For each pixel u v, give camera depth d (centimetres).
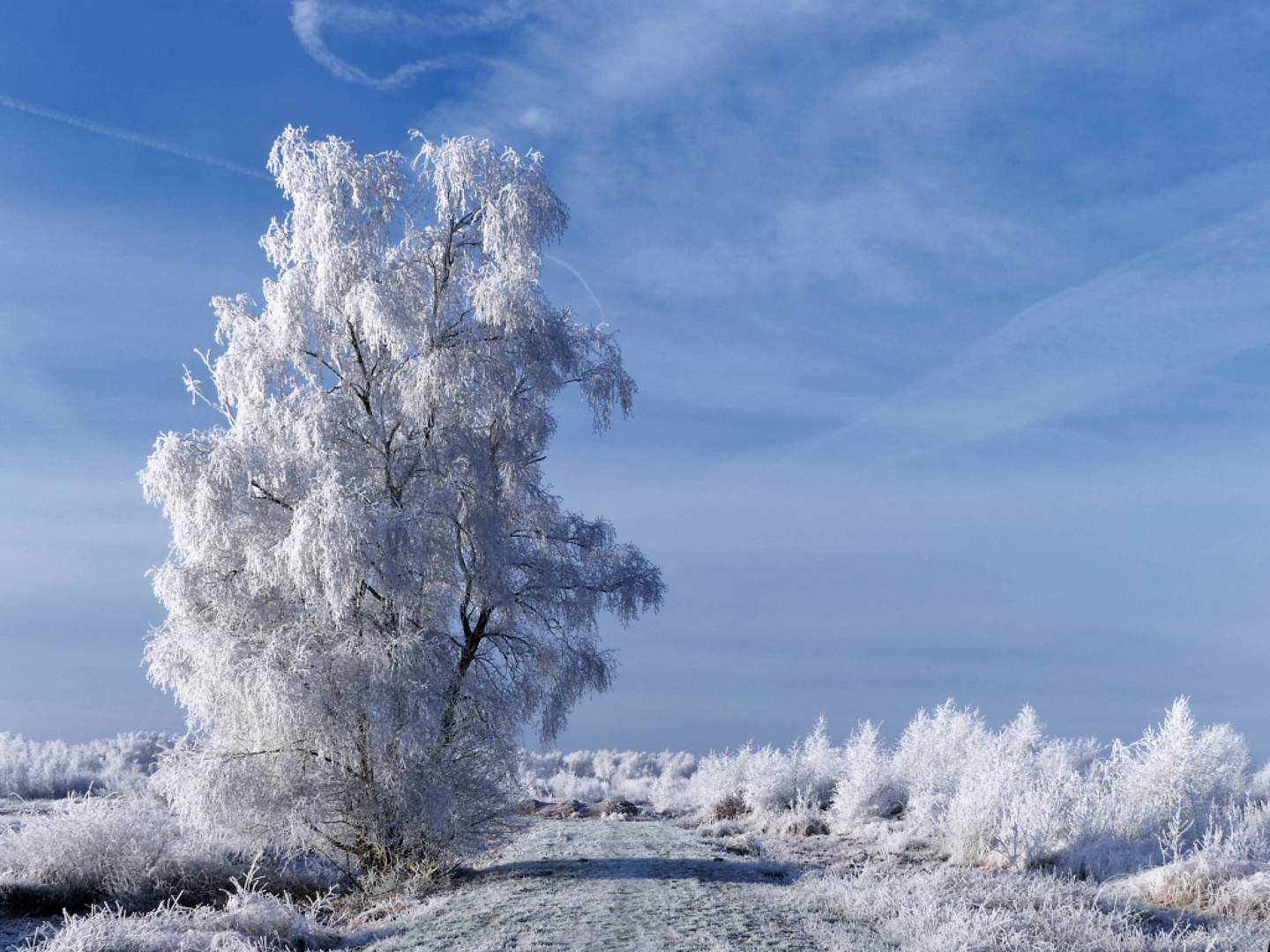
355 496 1510
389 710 1495
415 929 1012
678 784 4381
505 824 1673
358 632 1563
